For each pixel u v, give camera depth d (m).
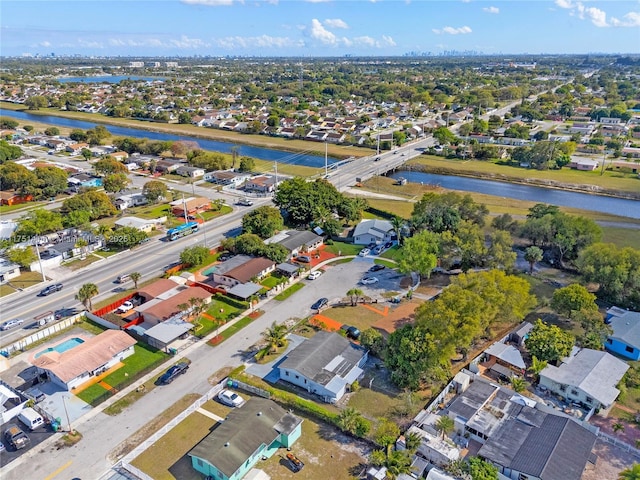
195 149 190.38
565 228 100.94
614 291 84.88
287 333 76.50
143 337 76.12
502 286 73.12
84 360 66.62
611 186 161.50
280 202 124.94
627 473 46.44
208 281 94.75
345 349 70.56
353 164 190.00
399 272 99.75
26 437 55.56
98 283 94.19
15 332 77.88
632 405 62.00
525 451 51.81
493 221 112.12
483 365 69.81
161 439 56.22
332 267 103.06
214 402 62.75
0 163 171.75
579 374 63.56
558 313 79.31
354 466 52.50
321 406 61.50
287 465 52.50
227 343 75.31
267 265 96.25
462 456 53.66
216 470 49.22
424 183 169.00
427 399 62.78
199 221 126.94
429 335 63.62
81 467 52.22
